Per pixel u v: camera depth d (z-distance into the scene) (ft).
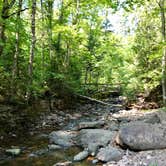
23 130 49.93
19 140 45.06
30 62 60.29
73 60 94.22
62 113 66.80
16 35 60.18
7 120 49.32
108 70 112.47
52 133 48.44
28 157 37.63
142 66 86.53
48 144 43.47
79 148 41.55
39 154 38.83
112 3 65.41
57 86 77.82
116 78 105.50
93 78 123.13
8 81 59.62
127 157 35.47
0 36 51.83
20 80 60.49
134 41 91.35
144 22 87.10
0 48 53.52
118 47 111.75
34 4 60.54
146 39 87.25
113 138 42.47
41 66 73.36
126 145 37.88
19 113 53.67
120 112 71.51
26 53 68.44
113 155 35.60
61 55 86.12
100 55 113.50
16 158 37.19
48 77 75.41
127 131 39.32
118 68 104.53
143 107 74.13
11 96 55.77
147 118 57.72
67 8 86.63
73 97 82.58
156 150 36.65
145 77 82.69
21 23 59.00
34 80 63.16
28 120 54.08
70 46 91.76
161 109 62.08
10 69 62.13
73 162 35.50
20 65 65.77
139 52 88.63
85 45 106.93
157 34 83.97
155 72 77.87
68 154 38.86
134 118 60.54
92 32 107.04
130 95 82.74
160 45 60.23
